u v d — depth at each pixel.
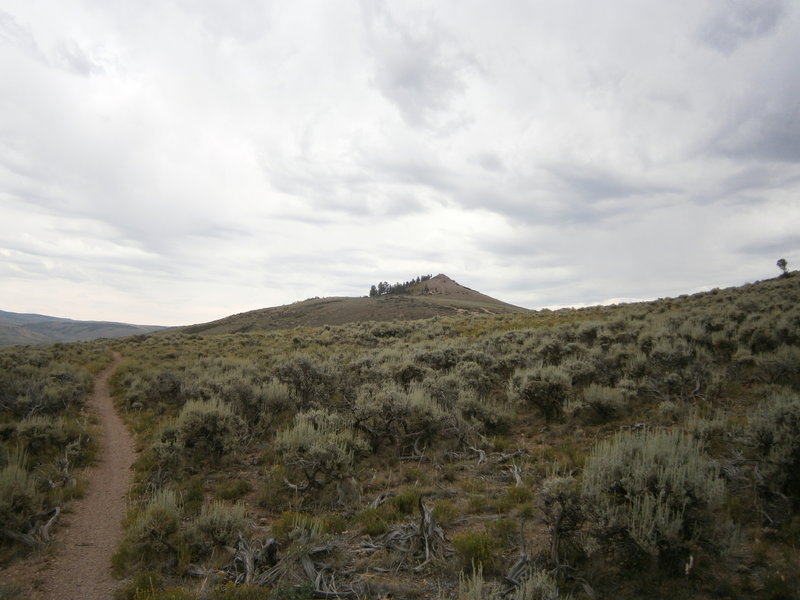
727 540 5.46
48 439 12.84
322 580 5.95
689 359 15.14
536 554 6.21
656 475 6.01
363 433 12.27
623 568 5.70
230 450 11.98
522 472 9.59
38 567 6.95
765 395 12.01
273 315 121.94
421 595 5.63
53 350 39.62
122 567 6.84
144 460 11.80
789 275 45.59
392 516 7.98
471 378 16.78
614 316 33.62
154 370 25.42
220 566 6.71
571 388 13.24
